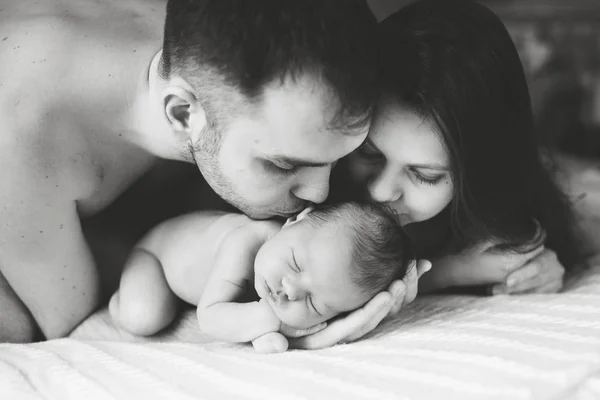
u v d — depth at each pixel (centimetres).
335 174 123
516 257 132
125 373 100
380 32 111
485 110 114
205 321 115
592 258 154
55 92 119
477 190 120
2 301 127
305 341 111
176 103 112
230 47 100
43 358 106
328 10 98
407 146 114
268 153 104
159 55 121
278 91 98
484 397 85
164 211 149
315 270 108
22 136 116
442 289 143
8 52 122
